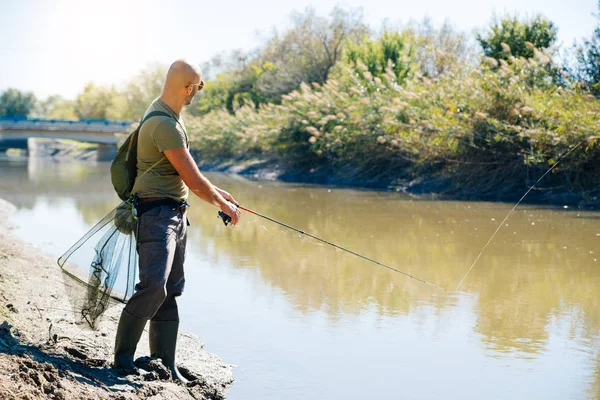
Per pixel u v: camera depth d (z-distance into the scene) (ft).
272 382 14.23
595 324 18.69
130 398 11.21
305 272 25.29
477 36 74.79
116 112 253.44
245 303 20.59
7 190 65.16
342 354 16.08
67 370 11.54
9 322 14.57
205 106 158.92
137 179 12.69
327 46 129.39
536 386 14.20
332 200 54.80
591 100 52.42
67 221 40.32
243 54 159.94
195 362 15.05
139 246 12.48
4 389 9.68
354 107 75.82
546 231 35.94
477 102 59.52
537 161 51.96
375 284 23.39
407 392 13.83
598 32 54.70
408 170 68.80
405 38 98.84
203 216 43.91
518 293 22.26
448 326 18.45
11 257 23.16
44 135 171.32
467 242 32.45
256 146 106.11
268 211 46.32
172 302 13.34
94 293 12.84
